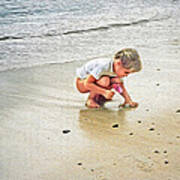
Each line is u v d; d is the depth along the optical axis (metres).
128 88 4.51
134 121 3.95
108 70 4.12
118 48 5.75
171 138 3.71
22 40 5.99
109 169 3.38
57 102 4.29
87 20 7.00
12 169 3.39
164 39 6.12
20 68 5.07
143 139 3.70
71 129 3.85
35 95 4.42
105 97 4.19
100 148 3.60
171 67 5.03
